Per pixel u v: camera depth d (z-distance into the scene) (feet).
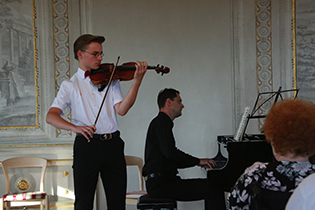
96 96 9.18
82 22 15.79
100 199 15.69
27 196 14.23
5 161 14.67
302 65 16.28
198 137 16.21
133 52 16.01
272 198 5.36
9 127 15.57
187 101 16.19
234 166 11.78
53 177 15.56
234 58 16.31
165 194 11.85
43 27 15.66
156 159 12.14
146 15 16.06
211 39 16.29
